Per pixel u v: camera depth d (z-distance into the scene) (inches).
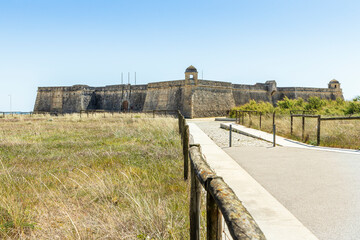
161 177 301.0
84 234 169.0
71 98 2827.3
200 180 106.2
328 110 1086.4
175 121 986.1
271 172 322.7
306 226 178.2
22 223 187.2
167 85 2261.3
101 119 1288.1
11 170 317.7
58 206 217.6
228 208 70.7
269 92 2775.6
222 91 2338.8
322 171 323.0
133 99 2573.8
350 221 184.4
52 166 354.6
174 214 195.6
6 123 1106.1
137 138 610.9
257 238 55.4
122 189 248.4
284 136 687.7
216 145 539.2
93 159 388.8
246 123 1031.6
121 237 166.7
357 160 382.3
